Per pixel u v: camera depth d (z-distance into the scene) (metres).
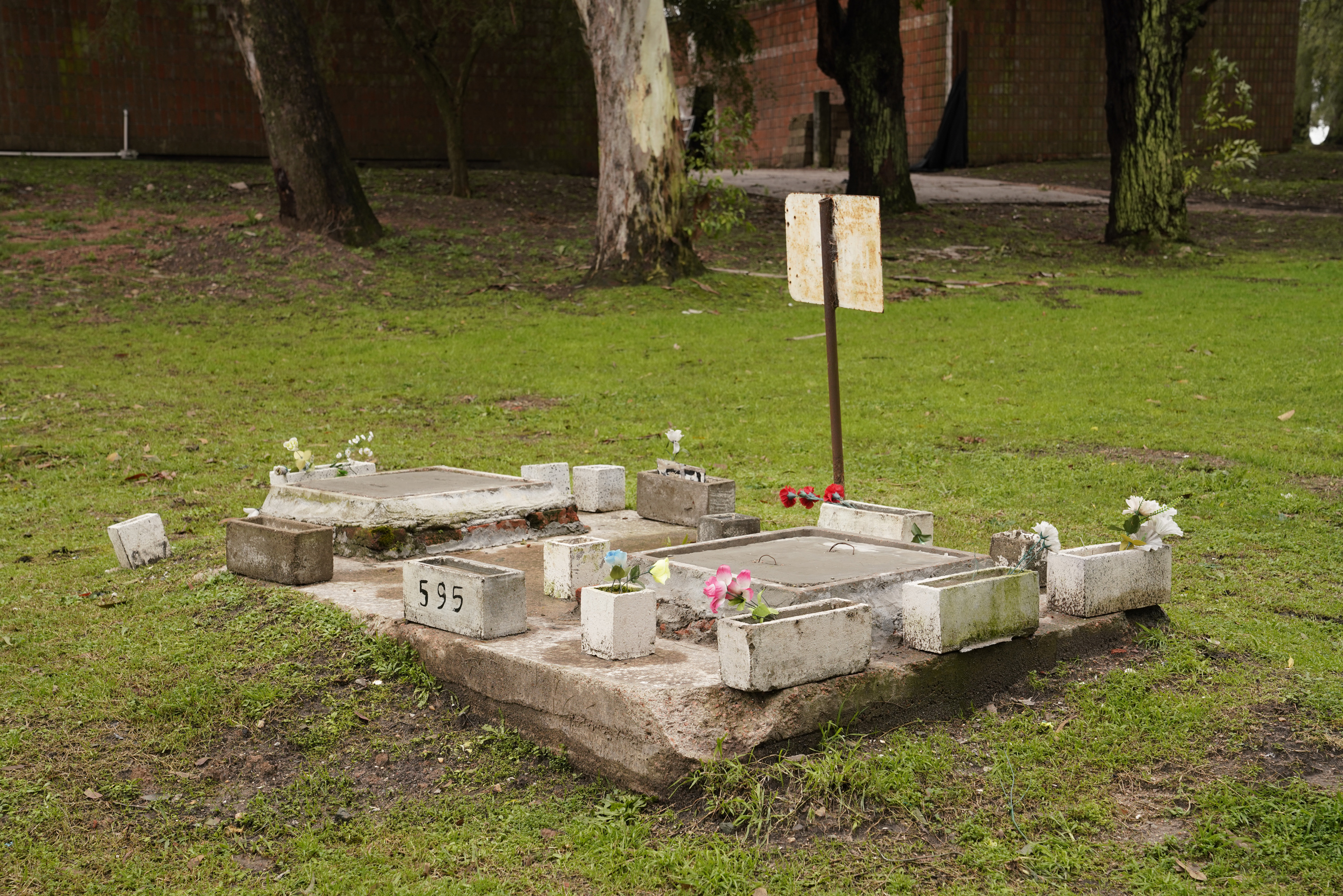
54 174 23.36
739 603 4.80
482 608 4.83
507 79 28.73
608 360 14.01
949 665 4.62
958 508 7.88
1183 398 11.46
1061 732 4.46
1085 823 3.94
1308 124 43.25
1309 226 24.55
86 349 14.61
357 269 18.84
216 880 3.78
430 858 3.87
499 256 20.22
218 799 4.25
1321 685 4.83
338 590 5.73
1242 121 21.73
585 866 3.76
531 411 11.61
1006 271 20.23
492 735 4.59
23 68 24.78
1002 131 35.50
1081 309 16.80
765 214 25.47
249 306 17.12
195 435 10.53
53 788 4.20
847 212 6.05
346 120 27.33
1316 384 11.70
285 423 11.08
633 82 18.09
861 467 9.18
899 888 3.58
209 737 4.55
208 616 5.59
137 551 6.58
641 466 9.33
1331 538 7.09
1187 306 16.56
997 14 34.94
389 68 27.58
